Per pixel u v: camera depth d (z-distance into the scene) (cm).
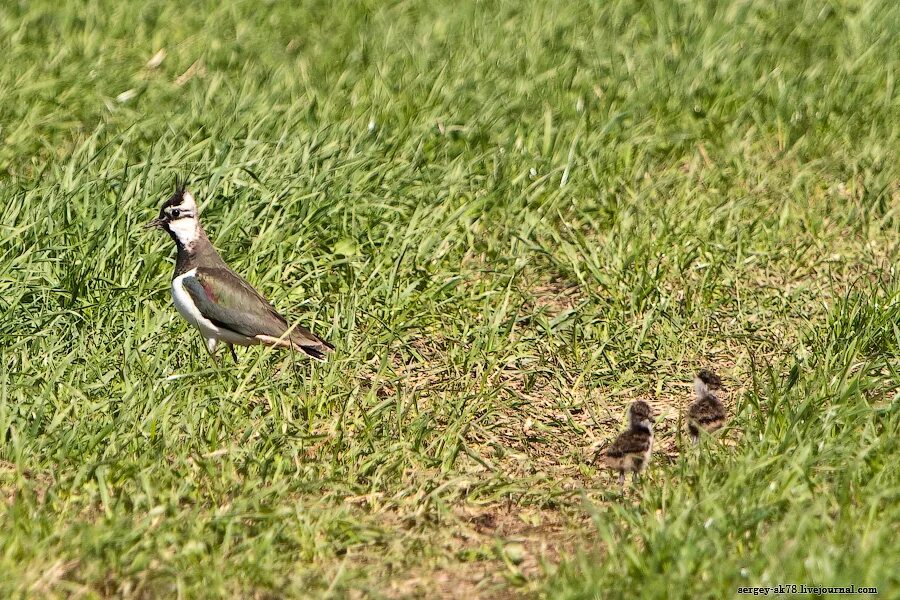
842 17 2402
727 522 923
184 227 1299
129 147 1697
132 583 893
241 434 1142
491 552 975
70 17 2316
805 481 989
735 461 1041
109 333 1266
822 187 1806
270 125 1755
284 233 1491
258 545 939
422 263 1509
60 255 1366
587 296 1502
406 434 1158
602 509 1036
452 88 1961
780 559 857
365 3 2598
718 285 1509
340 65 2161
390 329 1338
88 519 987
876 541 862
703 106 2012
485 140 1817
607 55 2184
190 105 1861
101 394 1175
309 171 1580
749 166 1834
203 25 2375
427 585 927
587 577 867
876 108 2014
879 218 1716
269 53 2233
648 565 877
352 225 1527
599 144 1816
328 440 1138
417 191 1639
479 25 2341
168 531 949
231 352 1319
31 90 1909
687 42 2220
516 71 2081
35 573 884
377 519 1028
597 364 1341
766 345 1380
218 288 1273
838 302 1386
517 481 1084
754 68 2148
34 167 1647
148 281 1394
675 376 1319
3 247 1371
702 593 835
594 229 1642
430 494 1045
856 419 1096
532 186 1666
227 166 1515
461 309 1440
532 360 1345
